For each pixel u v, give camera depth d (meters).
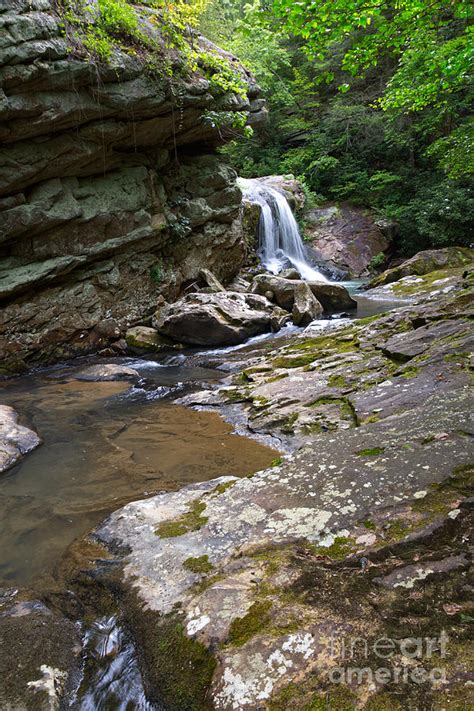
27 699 1.85
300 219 21.12
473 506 2.44
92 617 2.31
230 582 2.23
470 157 15.41
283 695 1.65
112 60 8.12
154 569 2.48
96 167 9.43
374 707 1.54
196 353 9.47
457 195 18.70
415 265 15.68
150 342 9.85
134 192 10.25
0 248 8.45
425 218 19.19
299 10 6.29
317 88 25.77
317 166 23.36
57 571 2.72
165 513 3.04
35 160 8.05
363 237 20.59
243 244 14.44
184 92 9.66
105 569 2.59
